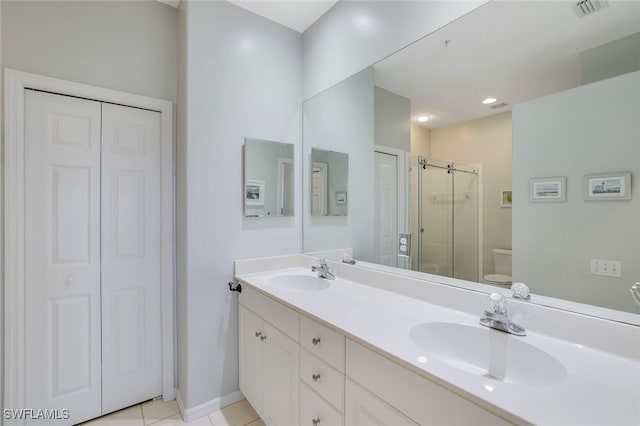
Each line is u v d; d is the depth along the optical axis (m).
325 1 1.89
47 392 1.58
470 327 1.05
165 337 1.92
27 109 1.54
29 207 1.55
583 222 0.96
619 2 0.89
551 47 1.02
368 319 1.11
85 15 1.69
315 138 2.11
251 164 1.97
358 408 0.97
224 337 1.87
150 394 1.89
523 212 1.10
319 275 1.85
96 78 1.72
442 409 0.73
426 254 1.41
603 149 0.91
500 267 1.16
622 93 0.88
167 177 1.93
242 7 1.95
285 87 2.16
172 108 1.96
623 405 0.63
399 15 1.51
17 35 1.51
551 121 1.02
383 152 1.62
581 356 0.85
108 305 1.76
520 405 0.62
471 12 1.22
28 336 1.54
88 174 1.71
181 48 1.86
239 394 1.92
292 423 1.33
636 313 0.85
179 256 1.88
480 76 1.21
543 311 0.99
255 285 1.64
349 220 1.83
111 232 1.78
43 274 1.58
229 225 1.89
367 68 1.69
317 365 1.17
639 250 0.85
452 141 1.31
